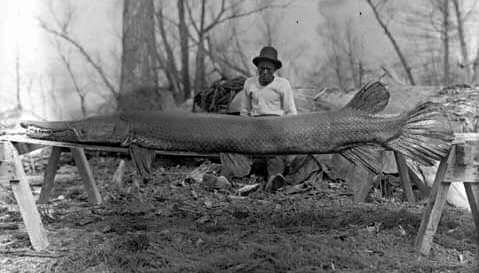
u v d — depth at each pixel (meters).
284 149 5.31
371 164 5.33
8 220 6.76
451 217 6.43
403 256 5.30
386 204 7.26
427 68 12.74
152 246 5.55
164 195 8.09
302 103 10.92
